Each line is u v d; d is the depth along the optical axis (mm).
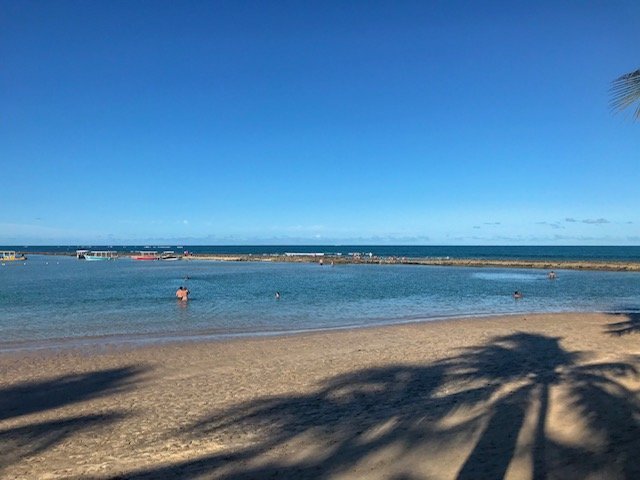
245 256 129125
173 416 9820
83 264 100000
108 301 33062
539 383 10672
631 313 26594
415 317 25719
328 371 13422
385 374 12922
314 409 9961
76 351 16953
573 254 145000
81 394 11812
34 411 10523
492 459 6438
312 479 6230
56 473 7121
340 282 50250
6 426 9492
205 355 16000
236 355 15922
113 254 151375
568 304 32094
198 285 46562
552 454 6461
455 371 13078
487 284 47875
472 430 7633
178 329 21781
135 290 41188
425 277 57938
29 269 78938
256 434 8500
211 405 10508
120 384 12656
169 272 69312
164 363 14961
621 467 5918
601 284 47969
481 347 16547
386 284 47812
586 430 7242
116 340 19031
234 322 23953
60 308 29375
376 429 8188
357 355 15555
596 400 8734
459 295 37500
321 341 18281
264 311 28172
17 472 7223
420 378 12391
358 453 7055
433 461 6531
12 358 15914
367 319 25016
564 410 8297
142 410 10320
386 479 6062
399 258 109500
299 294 38094
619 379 10469
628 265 75188
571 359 14016
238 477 6488
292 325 22938
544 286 45750
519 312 28000
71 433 8992
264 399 10844
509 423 7828
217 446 7934
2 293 38406
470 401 9609
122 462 7434
